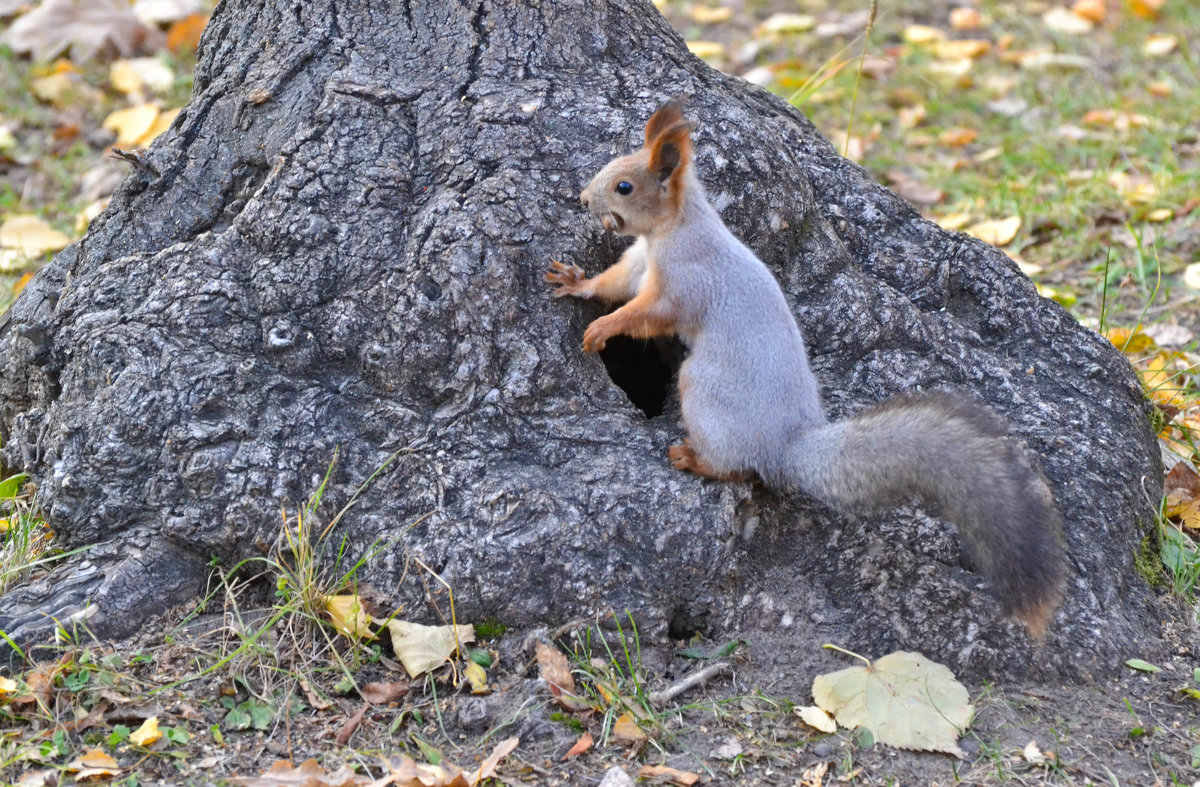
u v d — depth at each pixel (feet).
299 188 24.26
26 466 26.05
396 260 23.84
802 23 60.70
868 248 27.78
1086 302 38.45
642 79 26.68
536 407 23.36
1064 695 21.66
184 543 22.98
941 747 20.06
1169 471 28.78
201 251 24.54
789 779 19.57
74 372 24.16
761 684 21.62
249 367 23.41
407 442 23.08
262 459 22.76
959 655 22.07
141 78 52.06
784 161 26.53
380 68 25.80
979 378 26.16
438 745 20.12
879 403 23.70
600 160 25.04
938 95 53.93
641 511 22.38
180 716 20.33
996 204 44.16
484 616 22.02
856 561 23.15
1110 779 19.66
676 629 22.75
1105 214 43.27
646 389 28.40
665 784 19.19
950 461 21.09
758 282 22.82
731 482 22.74
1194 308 37.81
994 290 27.84
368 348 23.47
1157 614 24.09
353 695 21.20
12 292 36.17
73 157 47.19
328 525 22.68
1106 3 65.82
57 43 53.98
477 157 24.53
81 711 20.22
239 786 18.69
